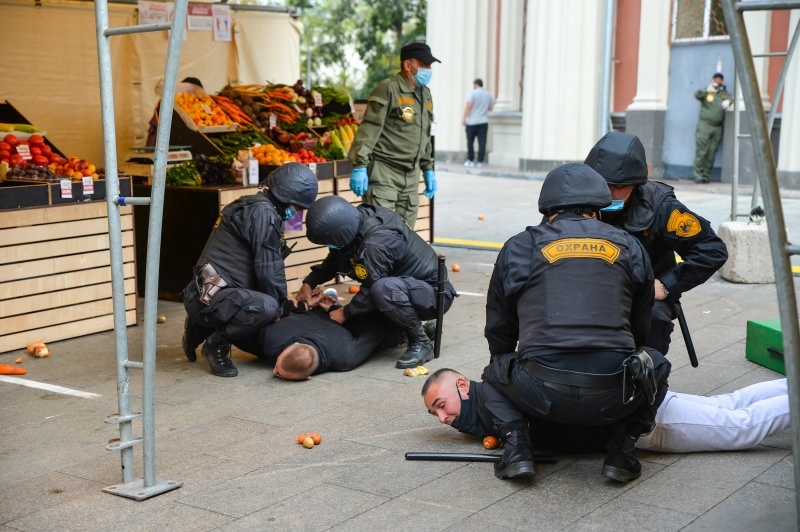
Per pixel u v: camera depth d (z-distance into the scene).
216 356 5.68
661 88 17.09
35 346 6.10
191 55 9.91
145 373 3.86
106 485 4.03
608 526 3.58
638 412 4.00
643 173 4.43
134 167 7.91
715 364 5.85
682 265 4.61
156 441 4.55
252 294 5.54
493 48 21.30
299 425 4.79
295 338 5.63
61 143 8.73
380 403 5.14
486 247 10.44
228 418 4.89
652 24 16.89
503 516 3.68
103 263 6.64
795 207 13.12
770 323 5.82
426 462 4.26
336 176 8.49
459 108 21.41
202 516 3.70
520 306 3.99
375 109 7.35
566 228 3.99
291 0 32.53
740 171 16.36
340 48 32.91
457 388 4.34
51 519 3.68
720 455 4.34
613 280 3.89
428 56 7.39
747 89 2.70
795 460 2.86
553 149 18.33
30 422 4.85
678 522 3.62
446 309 6.04
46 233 6.28
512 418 4.09
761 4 2.62
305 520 3.65
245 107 9.47
